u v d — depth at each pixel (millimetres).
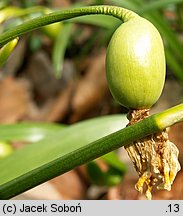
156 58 104
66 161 107
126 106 107
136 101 105
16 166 151
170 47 225
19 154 156
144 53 103
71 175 243
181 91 279
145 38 104
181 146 240
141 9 205
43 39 333
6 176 149
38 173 110
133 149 109
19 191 112
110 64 105
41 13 207
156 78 104
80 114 307
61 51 224
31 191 228
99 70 313
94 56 328
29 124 190
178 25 269
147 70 103
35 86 343
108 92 306
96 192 239
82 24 334
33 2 304
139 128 101
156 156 108
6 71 353
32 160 153
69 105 310
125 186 229
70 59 339
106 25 222
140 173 109
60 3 353
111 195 228
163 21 217
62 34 228
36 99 341
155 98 106
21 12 185
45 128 190
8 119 326
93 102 307
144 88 104
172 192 222
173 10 260
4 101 334
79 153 106
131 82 104
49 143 160
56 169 108
